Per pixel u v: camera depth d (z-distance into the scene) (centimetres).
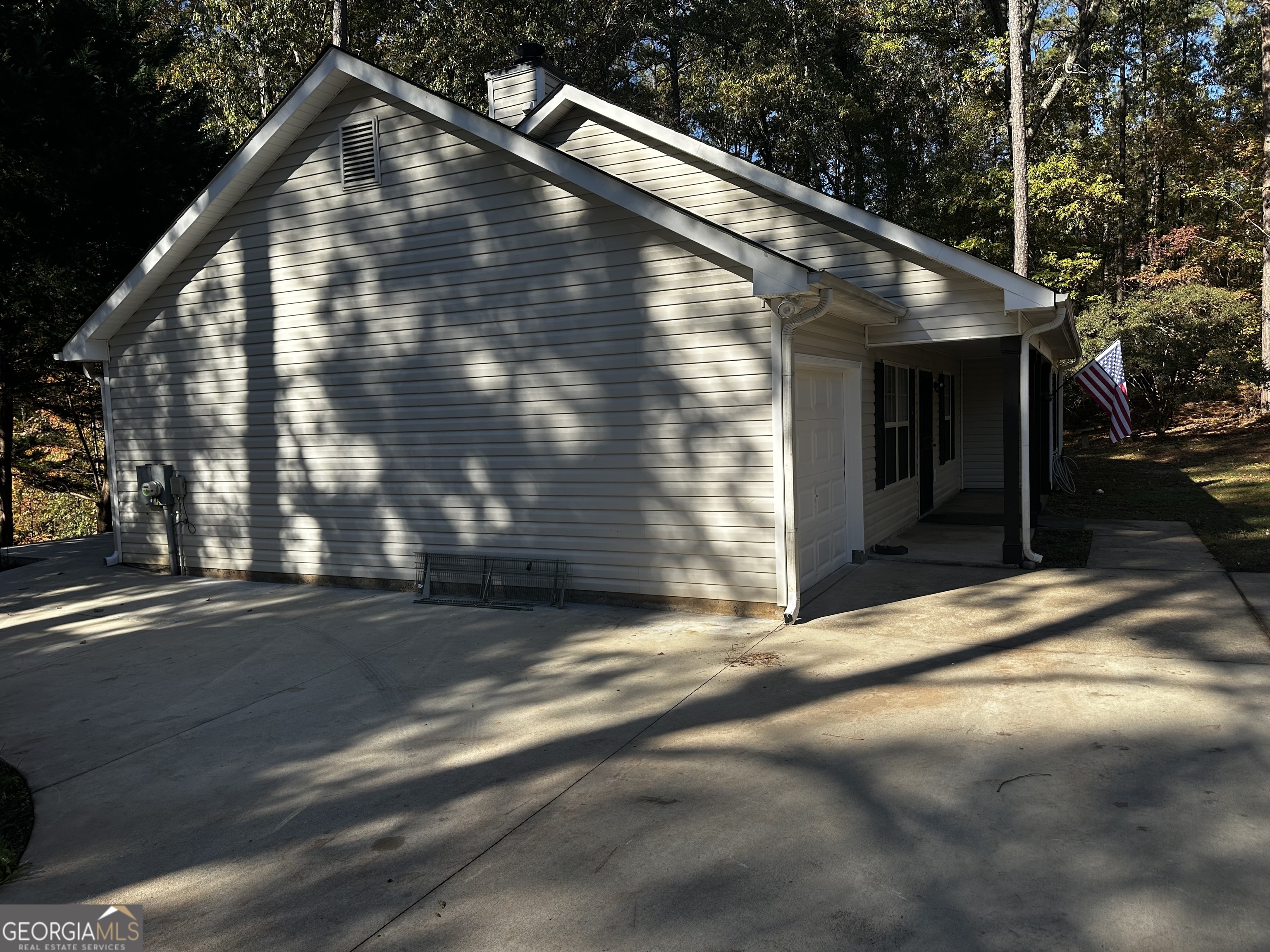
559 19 2706
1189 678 550
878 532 1070
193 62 2228
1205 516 1238
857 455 977
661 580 797
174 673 691
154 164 1609
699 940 304
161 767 504
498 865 367
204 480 1067
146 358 1088
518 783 453
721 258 746
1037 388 1163
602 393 811
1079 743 456
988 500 1612
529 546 861
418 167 885
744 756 468
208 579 1070
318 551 989
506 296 851
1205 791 395
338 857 384
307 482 989
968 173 2461
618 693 585
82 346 1093
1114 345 1263
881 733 486
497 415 866
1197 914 304
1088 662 593
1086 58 2581
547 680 623
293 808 440
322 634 785
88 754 530
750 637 701
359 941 317
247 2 2200
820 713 525
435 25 2420
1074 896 319
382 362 927
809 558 862
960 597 806
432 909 335
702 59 3008
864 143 3170
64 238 1549
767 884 339
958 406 1742
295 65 2283
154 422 1095
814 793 417
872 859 353
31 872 389
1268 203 2250
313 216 951
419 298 898
